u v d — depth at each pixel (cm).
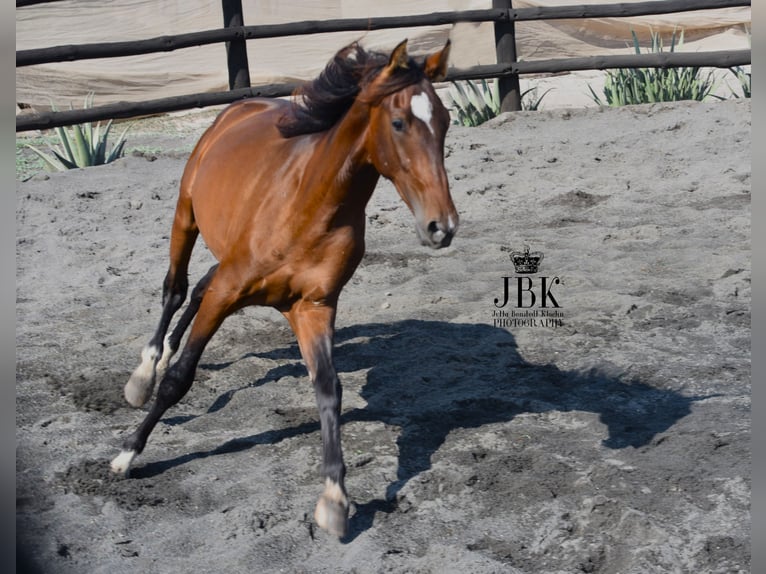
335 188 297
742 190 687
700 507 317
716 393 404
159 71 1094
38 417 398
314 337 314
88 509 325
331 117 308
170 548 303
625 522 305
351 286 553
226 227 337
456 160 785
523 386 419
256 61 1098
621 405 399
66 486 340
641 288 527
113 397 418
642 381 420
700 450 353
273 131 340
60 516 320
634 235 612
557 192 710
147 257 605
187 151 867
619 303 500
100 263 596
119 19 1073
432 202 270
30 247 621
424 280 553
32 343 478
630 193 701
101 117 820
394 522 315
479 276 559
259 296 321
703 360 438
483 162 780
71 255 606
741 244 582
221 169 350
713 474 336
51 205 700
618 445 363
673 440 362
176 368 335
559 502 324
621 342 461
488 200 702
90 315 517
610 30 1263
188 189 399
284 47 1114
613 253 583
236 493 335
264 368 446
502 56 922
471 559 288
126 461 344
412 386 420
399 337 473
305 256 307
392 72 278
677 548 294
